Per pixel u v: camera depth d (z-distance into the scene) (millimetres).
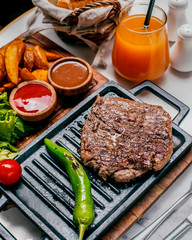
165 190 417
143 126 422
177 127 436
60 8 515
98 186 404
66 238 370
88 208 368
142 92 535
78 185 387
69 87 483
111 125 424
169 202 429
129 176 392
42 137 435
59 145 440
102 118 431
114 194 398
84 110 468
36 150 436
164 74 551
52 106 466
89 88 520
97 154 404
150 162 395
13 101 472
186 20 561
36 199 398
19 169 401
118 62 509
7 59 490
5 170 391
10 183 398
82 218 359
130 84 540
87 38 551
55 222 382
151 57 481
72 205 393
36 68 528
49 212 389
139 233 382
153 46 468
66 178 413
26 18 614
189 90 533
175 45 525
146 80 486
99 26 531
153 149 403
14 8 829
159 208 425
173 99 469
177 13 543
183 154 430
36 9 563
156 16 501
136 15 497
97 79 528
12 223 414
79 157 429
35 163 425
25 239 404
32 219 371
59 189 405
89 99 464
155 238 408
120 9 526
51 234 361
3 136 449
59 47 569
